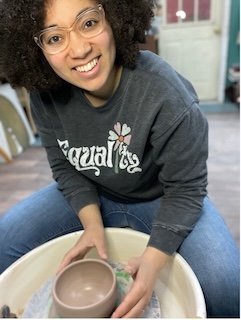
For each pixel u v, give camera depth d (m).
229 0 3.19
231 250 0.74
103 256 0.72
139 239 0.77
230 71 3.47
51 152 0.93
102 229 0.79
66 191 0.91
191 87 0.80
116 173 0.83
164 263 0.69
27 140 2.72
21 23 0.65
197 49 3.52
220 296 0.69
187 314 0.64
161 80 0.70
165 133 0.70
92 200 0.88
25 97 2.79
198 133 0.72
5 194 2.00
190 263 0.72
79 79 0.69
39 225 0.88
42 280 0.76
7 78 0.81
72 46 0.63
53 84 0.77
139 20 0.73
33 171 2.28
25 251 0.86
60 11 0.60
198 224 0.78
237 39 3.34
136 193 0.91
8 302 0.68
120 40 0.69
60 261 0.78
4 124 2.53
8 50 0.73
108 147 0.79
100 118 0.76
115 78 0.73
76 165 0.87
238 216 1.64
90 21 0.62
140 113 0.71
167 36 3.49
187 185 0.75
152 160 0.80
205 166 0.76
